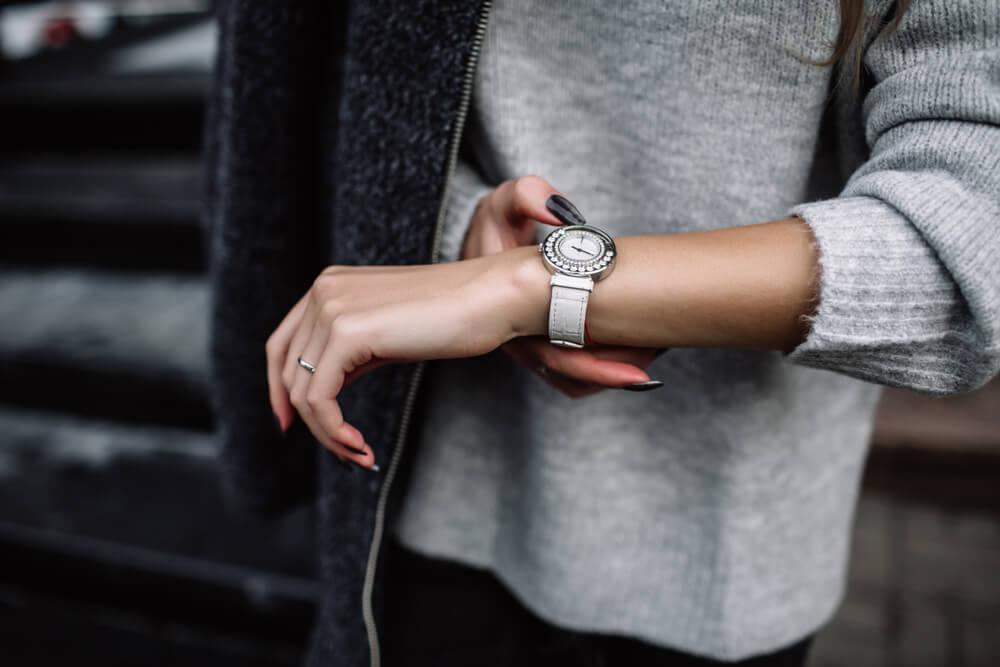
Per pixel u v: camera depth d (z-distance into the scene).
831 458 0.85
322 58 0.86
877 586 1.94
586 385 0.68
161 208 2.56
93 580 1.94
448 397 0.89
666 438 0.82
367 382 0.77
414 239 0.73
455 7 0.66
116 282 2.71
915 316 0.54
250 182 0.89
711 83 0.65
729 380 0.75
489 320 0.59
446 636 0.97
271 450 1.08
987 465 2.11
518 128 0.74
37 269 2.83
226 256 0.95
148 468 2.15
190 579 1.81
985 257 0.51
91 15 4.54
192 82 2.79
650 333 0.59
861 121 0.66
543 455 0.82
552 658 1.01
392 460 0.79
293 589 1.73
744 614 0.82
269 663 1.81
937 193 0.52
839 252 0.53
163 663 1.83
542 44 0.72
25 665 1.84
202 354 2.22
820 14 0.60
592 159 0.77
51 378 2.27
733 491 0.79
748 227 0.58
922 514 2.19
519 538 0.89
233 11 0.82
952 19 0.53
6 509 2.01
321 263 0.99
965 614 1.85
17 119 3.04
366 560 0.81
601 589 0.87
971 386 0.56
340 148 0.76
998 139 0.51
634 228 0.78
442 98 0.68
